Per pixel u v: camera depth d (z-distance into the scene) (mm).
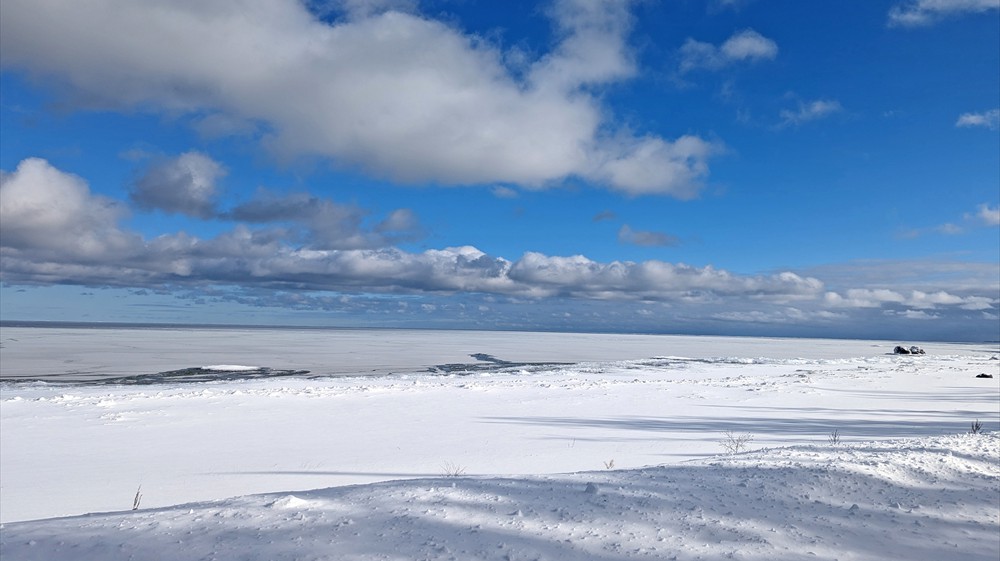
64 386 25375
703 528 3404
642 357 58406
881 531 3537
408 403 19078
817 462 5258
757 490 4285
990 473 5121
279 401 19000
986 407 19438
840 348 102312
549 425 14820
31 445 11750
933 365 45500
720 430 14016
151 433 13242
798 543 3254
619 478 4656
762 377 32438
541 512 3596
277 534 3076
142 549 2848
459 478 4820
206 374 34062
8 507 7039
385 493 4008
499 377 31656
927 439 7172
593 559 2869
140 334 119812
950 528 3658
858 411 18172
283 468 9484
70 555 2773
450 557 2797
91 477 8859
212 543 2934
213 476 8883
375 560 2729
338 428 14117
